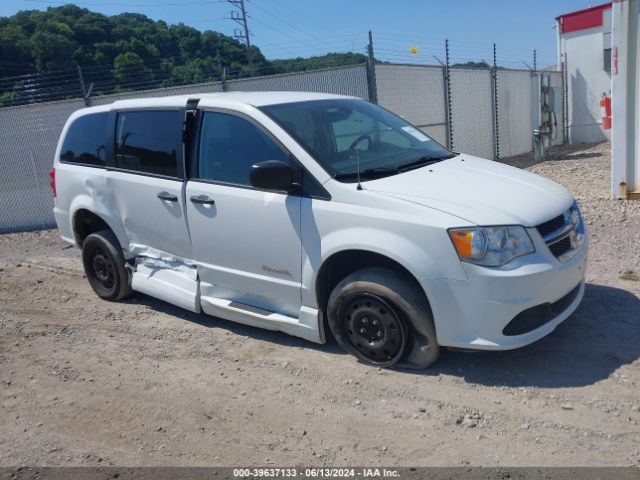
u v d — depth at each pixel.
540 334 4.03
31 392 4.50
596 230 7.21
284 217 4.50
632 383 3.96
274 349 4.87
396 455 3.45
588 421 3.61
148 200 5.45
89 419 4.09
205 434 3.80
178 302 5.41
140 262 5.79
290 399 4.12
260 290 4.81
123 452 3.69
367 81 11.98
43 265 8.10
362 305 4.32
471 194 4.17
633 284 5.59
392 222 4.05
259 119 4.71
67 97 11.18
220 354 4.88
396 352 4.27
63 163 6.46
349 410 3.93
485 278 3.84
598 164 13.43
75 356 5.05
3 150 10.78
